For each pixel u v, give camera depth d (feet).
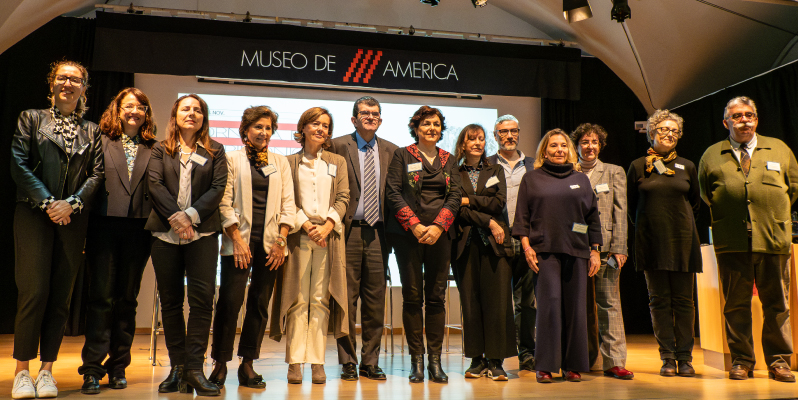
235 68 18.90
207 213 8.30
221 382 8.77
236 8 20.58
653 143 11.13
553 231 9.77
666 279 10.66
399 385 9.27
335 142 10.59
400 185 9.90
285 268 9.41
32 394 7.61
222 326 8.72
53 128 8.06
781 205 10.32
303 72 19.42
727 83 20.24
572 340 9.68
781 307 10.21
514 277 11.43
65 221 7.72
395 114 21.63
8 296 18.40
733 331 10.33
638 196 11.12
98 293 8.41
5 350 13.99
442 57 20.48
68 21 19.38
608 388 9.04
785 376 9.74
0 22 15.93
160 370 11.07
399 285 20.65
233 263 8.73
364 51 19.93
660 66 20.54
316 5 21.25
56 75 8.14
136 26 18.25
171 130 8.66
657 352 14.49
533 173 10.33
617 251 10.69
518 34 22.84
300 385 9.25
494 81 20.75
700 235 19.97
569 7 15.26
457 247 10.03
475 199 9.96
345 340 9.89
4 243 18.44
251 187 9.07
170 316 8.46
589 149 11.21
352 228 10.13
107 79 19.30
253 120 9.20
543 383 9.49
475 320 9.97
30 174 7.80
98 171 8.23
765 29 17.90
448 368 11.43
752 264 10.32
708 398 8.20
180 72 18.42
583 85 23.04
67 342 16.19
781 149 10.72
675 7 18.26
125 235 8.52
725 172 10.65
